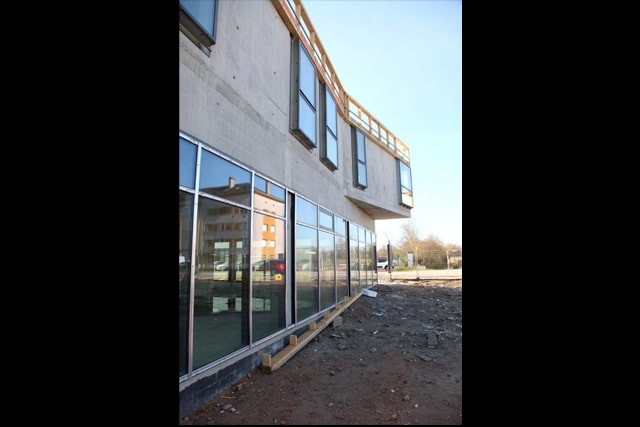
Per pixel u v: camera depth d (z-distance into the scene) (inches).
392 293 675.4
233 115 214.1
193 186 170.4
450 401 175.6
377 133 705.6
